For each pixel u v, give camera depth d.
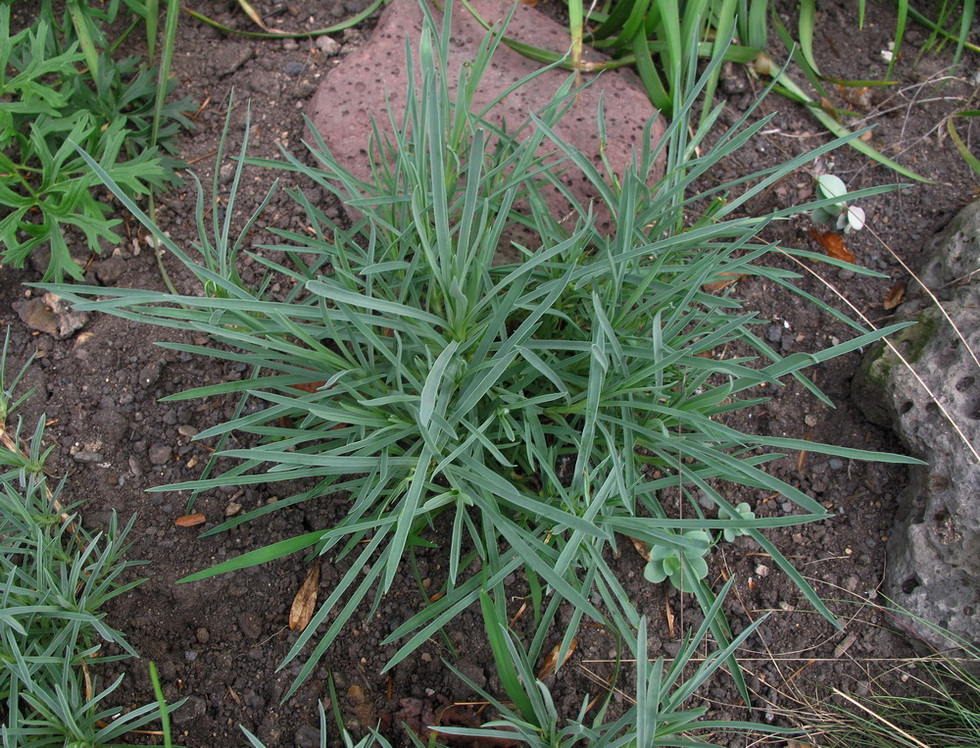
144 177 0.45
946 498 0.41
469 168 0.31
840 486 0.45
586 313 0.41
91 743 0.36
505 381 0.41
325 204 0.48
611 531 0.37
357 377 0.39
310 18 0.53
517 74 0.50
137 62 0.50
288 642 0.40
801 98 0.53
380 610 0.41
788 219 0.50
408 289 0.39
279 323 0.35
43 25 0.43
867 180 0.51
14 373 0.44
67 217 0.43
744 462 0.36
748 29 0.53
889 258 0.49
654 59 0.53
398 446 0.41
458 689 0.40
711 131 0.52
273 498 0.43
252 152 0.49
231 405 0.44
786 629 0.42
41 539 0.36
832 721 0.40
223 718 0.39
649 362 0.38
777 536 0.44
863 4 0.51
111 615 0.40
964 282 0.45
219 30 0.53
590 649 0.41
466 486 0.36
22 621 0.38
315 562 0.42
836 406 0.46
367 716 0.40
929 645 0.41
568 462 0.42
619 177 0.47
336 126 0.48
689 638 0.40
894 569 0.42
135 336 0.45
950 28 0.56
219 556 0.41
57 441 0.43
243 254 0.47
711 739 0.40
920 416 0.42
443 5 0.52
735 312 0.47
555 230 0.43
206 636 0.40
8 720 0.37
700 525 0.35
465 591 0.37
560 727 0.40
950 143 0.52
